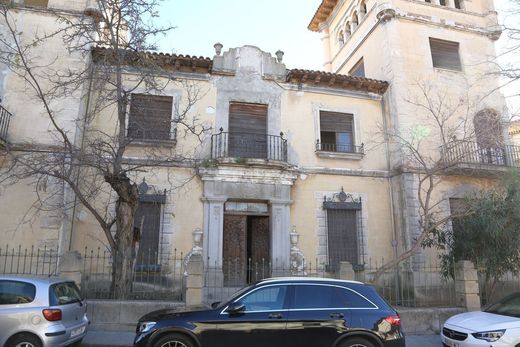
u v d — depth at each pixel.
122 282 9.79
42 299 6.69
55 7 13.09
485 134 14.48
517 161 14.95
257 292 6.48
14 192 11.53
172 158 11.78
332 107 15.38
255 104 14.71
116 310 9.09
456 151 14.87
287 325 6.21
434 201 14.45
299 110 15.02
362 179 14.97
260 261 13.86
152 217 12.99
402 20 16.25
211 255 12.87
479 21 17.48
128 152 13.08
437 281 13.48
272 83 14.98
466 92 16.09
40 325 6.49
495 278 11.91
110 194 12.13
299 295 6.48
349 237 14.48
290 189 14.09
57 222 11.51
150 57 12.41
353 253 14.38
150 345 6.12
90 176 12.25
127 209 10.08
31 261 11.15
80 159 9.80
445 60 16.59
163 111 13.90
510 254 11.34
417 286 13.29
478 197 12.45
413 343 8.84
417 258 13.59
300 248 13.79
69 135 12.12
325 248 14.00
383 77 16.09
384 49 16.12
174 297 11.47
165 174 13.21
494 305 8.32
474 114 15.84
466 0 17.61
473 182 15.02
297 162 14.52
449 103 15.71
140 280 12.26
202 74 14.38
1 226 11.27
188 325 6.17
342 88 15.62
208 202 13.23
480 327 7.09
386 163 15.36
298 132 14.80
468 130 15.10
